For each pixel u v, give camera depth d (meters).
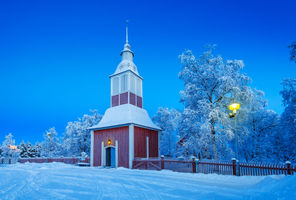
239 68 19.81
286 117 20.98
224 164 13.39
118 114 24.84
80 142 38.66
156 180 11.73
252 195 6.89
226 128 18.98
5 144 45.62
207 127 17.81
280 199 5.68
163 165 17.67
